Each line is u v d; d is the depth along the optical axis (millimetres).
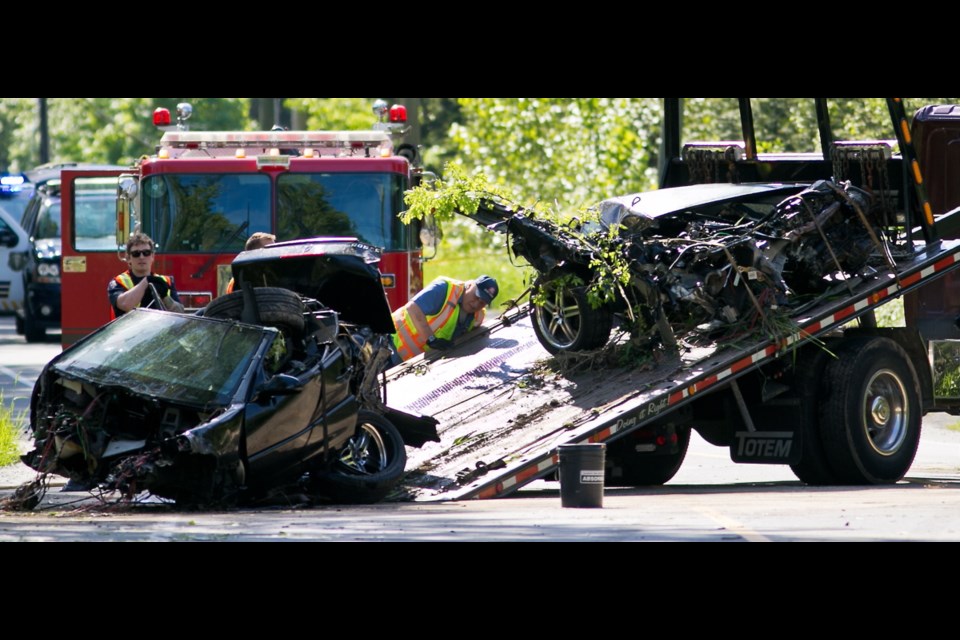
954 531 35156
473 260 161125
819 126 57281
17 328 127312
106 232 77188
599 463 42156
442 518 38500
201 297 68562
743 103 59375
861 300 49750
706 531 35156
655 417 46438
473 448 46344
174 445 39031
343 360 43000
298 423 41406
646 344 48906
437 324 54344
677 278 48188
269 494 42250
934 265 51188
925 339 56719
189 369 41406
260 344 41656
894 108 51250
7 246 124938
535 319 51625
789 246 48938
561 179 141625
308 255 44000
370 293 44906
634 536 34219
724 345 48062
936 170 59094
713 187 51875
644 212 48781
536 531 35219
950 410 55969
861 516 38438
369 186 69000
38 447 43375
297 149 70750
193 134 70500
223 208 68812
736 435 51125
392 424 45094
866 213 50031
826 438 49812
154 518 38531
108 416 42000
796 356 50031
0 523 37406
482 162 146250
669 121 61969
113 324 44812
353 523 37125
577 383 49125
